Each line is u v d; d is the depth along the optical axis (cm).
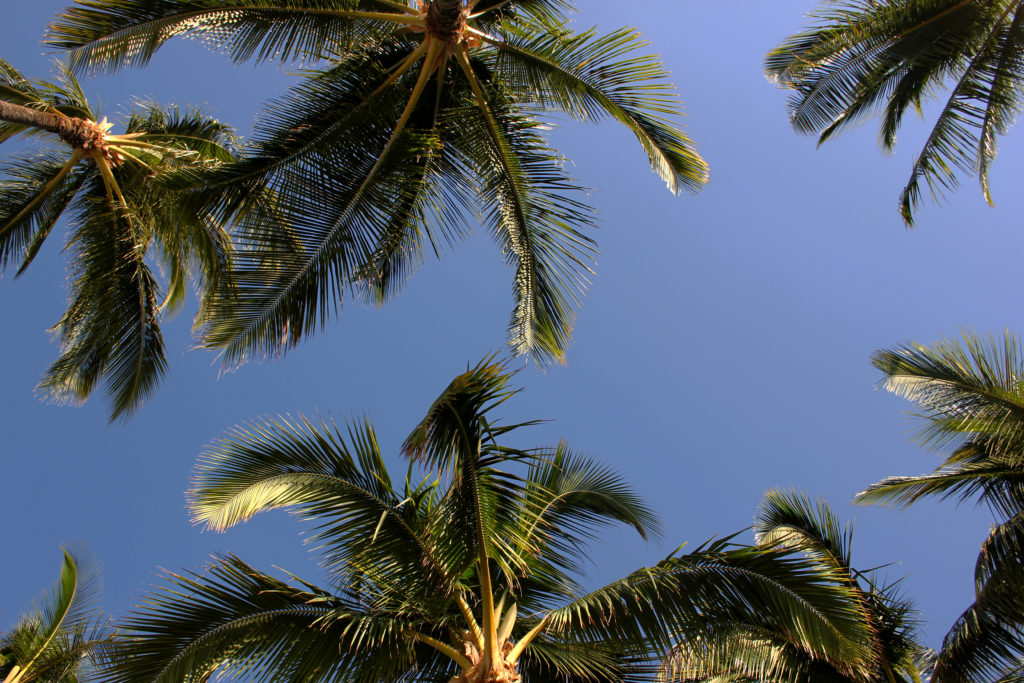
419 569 685
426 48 864
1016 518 842
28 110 933
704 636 620
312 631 673
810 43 1130
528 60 912
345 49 873
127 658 618
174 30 821
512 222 941
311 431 738
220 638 645
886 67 1074
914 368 926
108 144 1013
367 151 884
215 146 1206
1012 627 841
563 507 862
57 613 1275
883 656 905
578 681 754
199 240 1016
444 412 626
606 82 898
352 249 870
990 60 1018
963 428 942
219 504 699
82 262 1059
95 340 1110
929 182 1084
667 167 923
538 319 914
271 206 840
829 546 1041
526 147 932
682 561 630
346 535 690
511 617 700
